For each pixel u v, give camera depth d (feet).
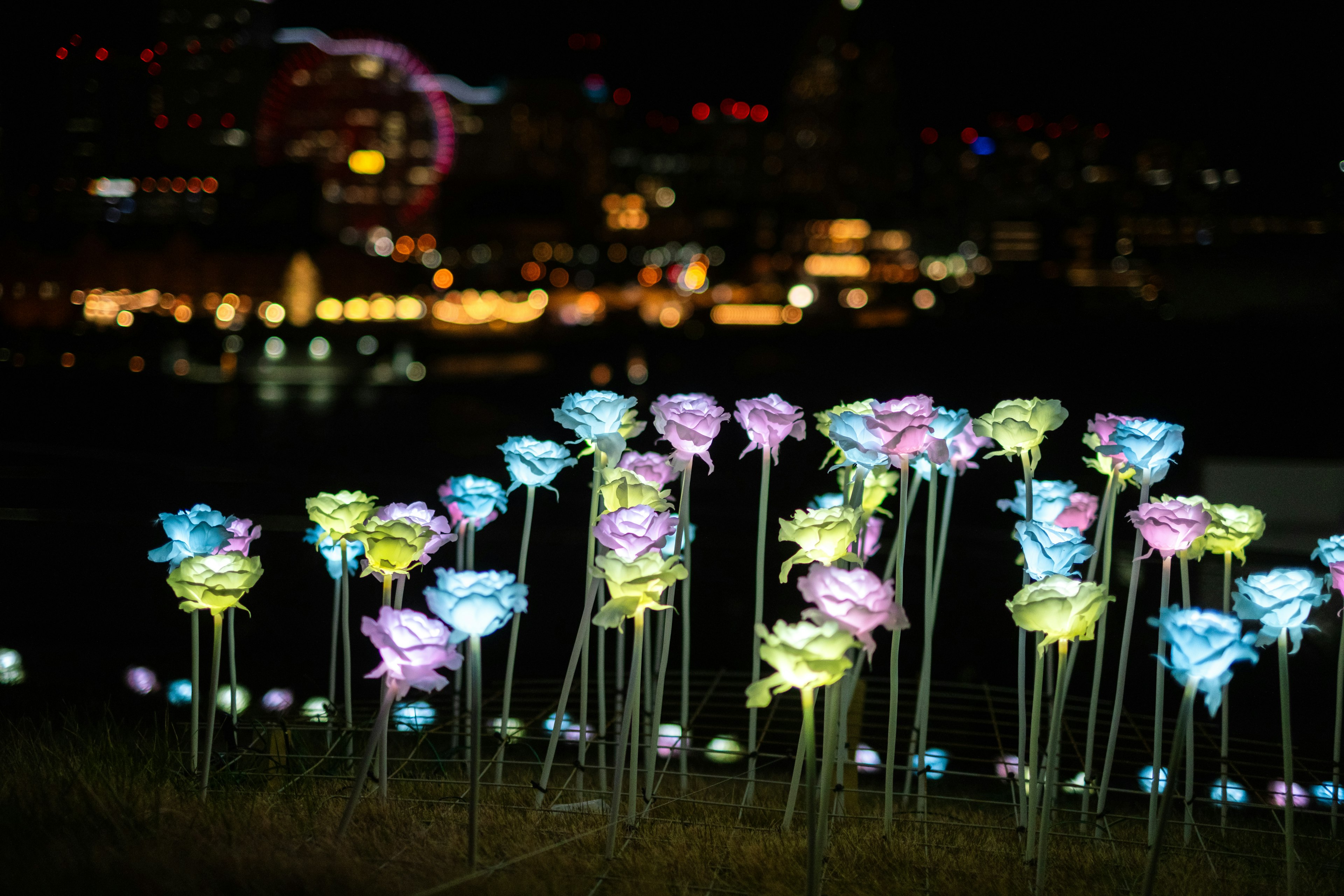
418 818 10.03
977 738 14.90
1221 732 13.42
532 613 22.15
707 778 12.40
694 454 10.07
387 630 8.00
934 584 10.88
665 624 10.43
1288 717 8.54
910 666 19.04
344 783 11.05
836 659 6.95
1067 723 13.15
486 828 9.82
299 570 24.12
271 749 11.35
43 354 74.90
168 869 8.02
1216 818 11.65
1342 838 11.02
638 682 9.28
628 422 10.25
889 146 371.97
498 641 20.17
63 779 9.82
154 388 72.84
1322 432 37.63
